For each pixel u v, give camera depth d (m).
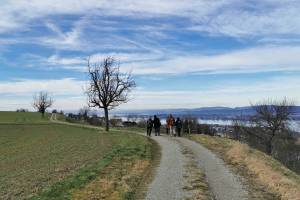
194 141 43.44
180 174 23.31
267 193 18.95
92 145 42.03
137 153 31.38
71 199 16.75
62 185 19.33
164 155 31.67
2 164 31.14
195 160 28.91
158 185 20.31
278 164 29.92
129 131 65.31
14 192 19.78
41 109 136.12
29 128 78.12
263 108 79.44
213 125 91.06
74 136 57.06
